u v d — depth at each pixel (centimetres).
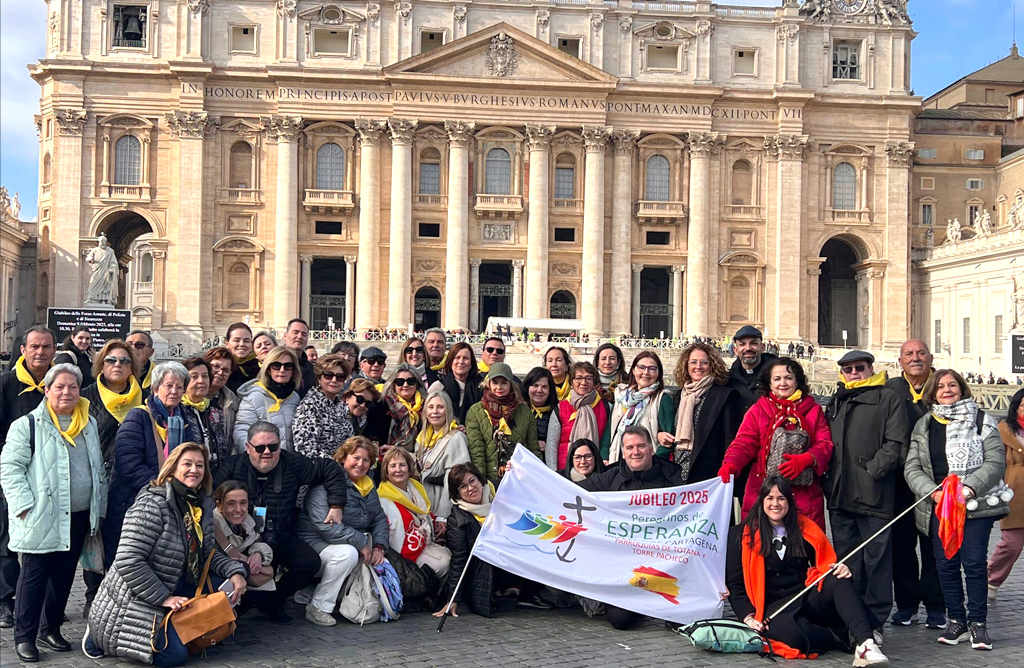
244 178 7512
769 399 1424
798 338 7700
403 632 1381
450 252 7462
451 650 1296
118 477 1328
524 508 1444
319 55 7481
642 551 1416
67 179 7338
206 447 1275
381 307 7538
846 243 8312
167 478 1259
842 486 1409
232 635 1357
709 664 1251
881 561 1395
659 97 7656
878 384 1420
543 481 1451
